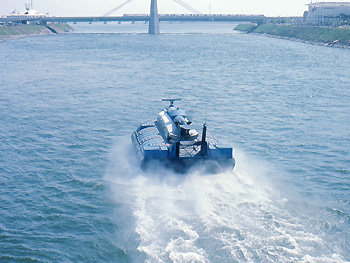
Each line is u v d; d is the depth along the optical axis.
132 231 16.25
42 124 36.47
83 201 19.91
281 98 49.41
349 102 46.44
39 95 51.50
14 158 27.16
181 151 21.44
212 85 60.38
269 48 143.00
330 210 17.81
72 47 148.62
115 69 81.69
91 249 15.63
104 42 180.12
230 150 20.70
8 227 17.69
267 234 15.42
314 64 91.00
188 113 40.94
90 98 49.47
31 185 22.41
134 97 50.12
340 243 14.95
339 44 146.00
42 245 16.16
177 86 59.31
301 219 16.75
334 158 26.67
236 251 14.32
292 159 26.44
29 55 114.62
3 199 20.59
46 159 26.86
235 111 41.91
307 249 14.50
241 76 71.25
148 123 27.03
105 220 17.64
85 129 34.72
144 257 14.30
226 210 17.30
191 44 167.00
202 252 14.32
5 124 36.44
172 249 14.53
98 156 27.22
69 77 69.31
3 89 56.09
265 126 35.50
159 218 16.84
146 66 87.56
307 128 34.69
